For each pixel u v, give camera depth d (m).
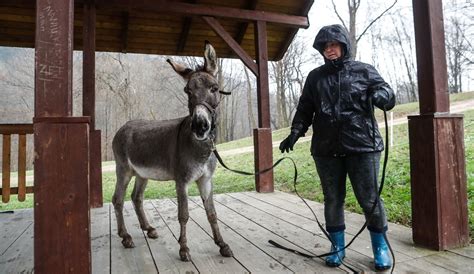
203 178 3.23
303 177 7.85
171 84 35.41
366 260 2.91
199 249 3.36
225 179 9.25
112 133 31.80
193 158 3.04
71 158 2.09
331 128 2.71
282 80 32.59
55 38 2.09
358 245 3.28
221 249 3.14
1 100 27.88
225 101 36.31
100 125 31.92
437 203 3.05
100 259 3.12
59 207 2.07
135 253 3.28
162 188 8.72
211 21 6.31
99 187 5.45
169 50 8.16
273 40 7.96
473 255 2.93
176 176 3.18
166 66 34.81
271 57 8.42
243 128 49.72
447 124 3.16
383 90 2.55
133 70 32.31
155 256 3.19
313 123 2.90
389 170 6.84
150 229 3.79
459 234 3.14
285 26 7.07
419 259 2.87
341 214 2.93
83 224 2.10
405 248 3.14
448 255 2.95
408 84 39.62
